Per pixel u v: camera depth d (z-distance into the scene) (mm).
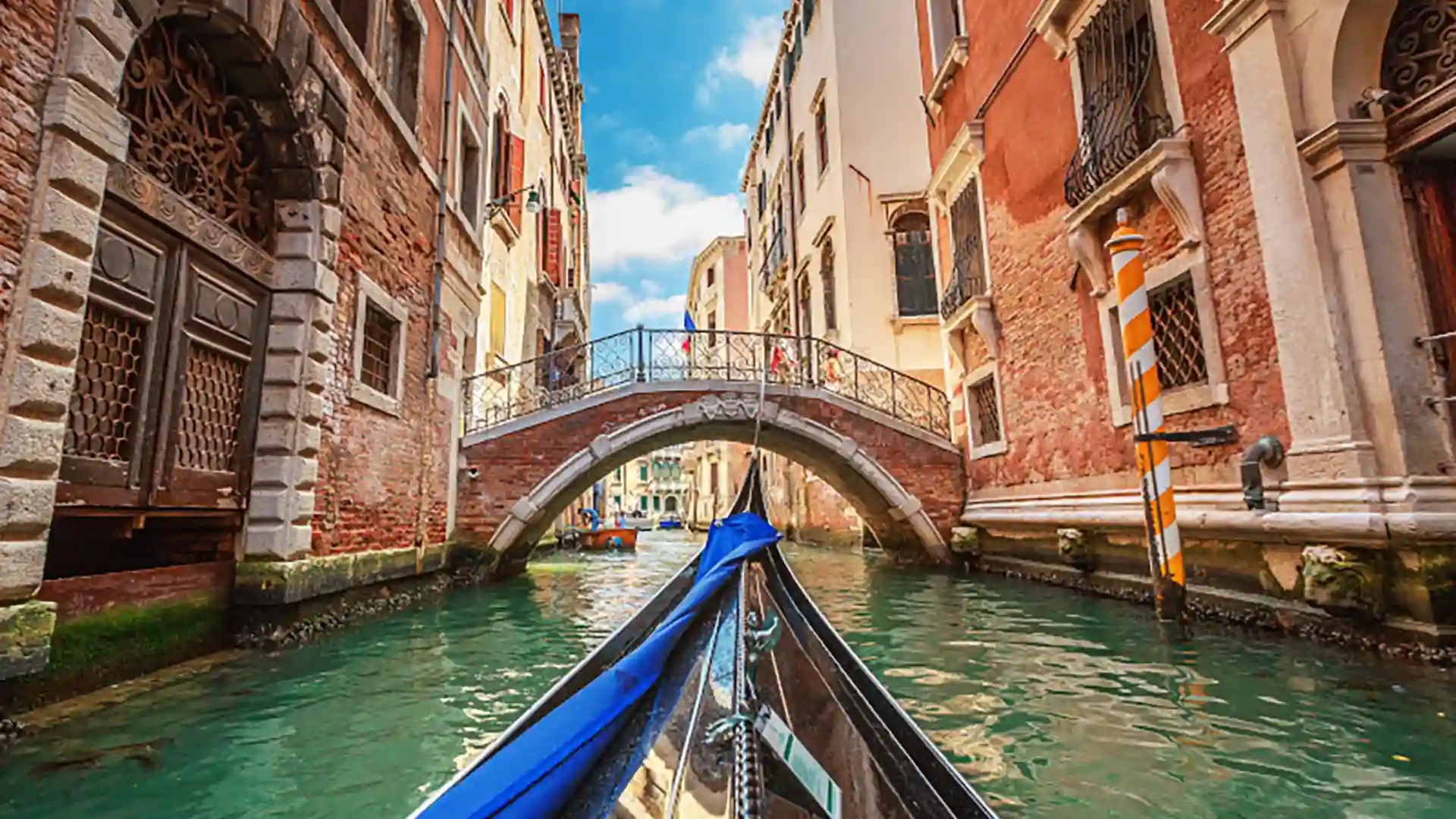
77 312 2998
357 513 5793
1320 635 4188
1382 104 4062
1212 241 5059
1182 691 3508
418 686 3883
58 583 3221
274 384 4777
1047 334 7348
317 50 4820
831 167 13961
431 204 7504
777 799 1358
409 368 6926
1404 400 3859
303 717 3320
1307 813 2268
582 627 5719
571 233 21812
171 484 3932
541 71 16344
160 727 3117
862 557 12305
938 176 9836
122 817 2303
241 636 4590
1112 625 5156
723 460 31328
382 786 2586
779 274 17984
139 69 3729
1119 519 5973
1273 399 4527
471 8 9344
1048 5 6711
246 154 4770
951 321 9453
